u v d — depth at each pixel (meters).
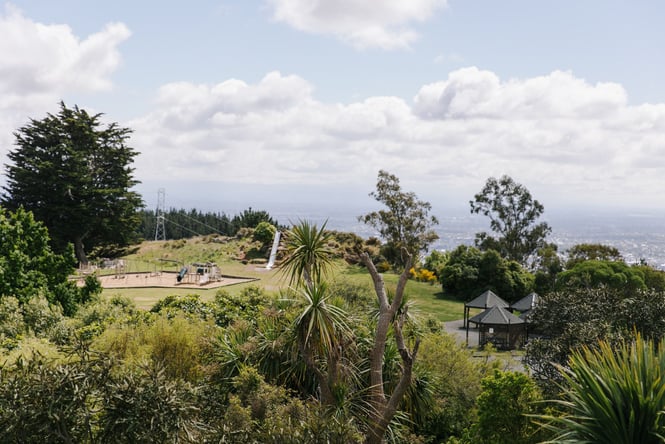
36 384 5.14
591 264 35.00
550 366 11.45
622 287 33.50
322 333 8.98
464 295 39.53
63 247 46.12
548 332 17.58
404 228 56.31
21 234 19.88
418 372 11.46
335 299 10.91
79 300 20.64
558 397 10.69
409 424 11.28
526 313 28.30
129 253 51.12
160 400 5.41
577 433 6.00
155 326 11.37
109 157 50.72
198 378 10.27
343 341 9.73
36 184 46.41
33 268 19.83
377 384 9.11
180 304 17.42
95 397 5.43
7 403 5.00
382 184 56.44
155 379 5.58
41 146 48.78
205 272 37.66
